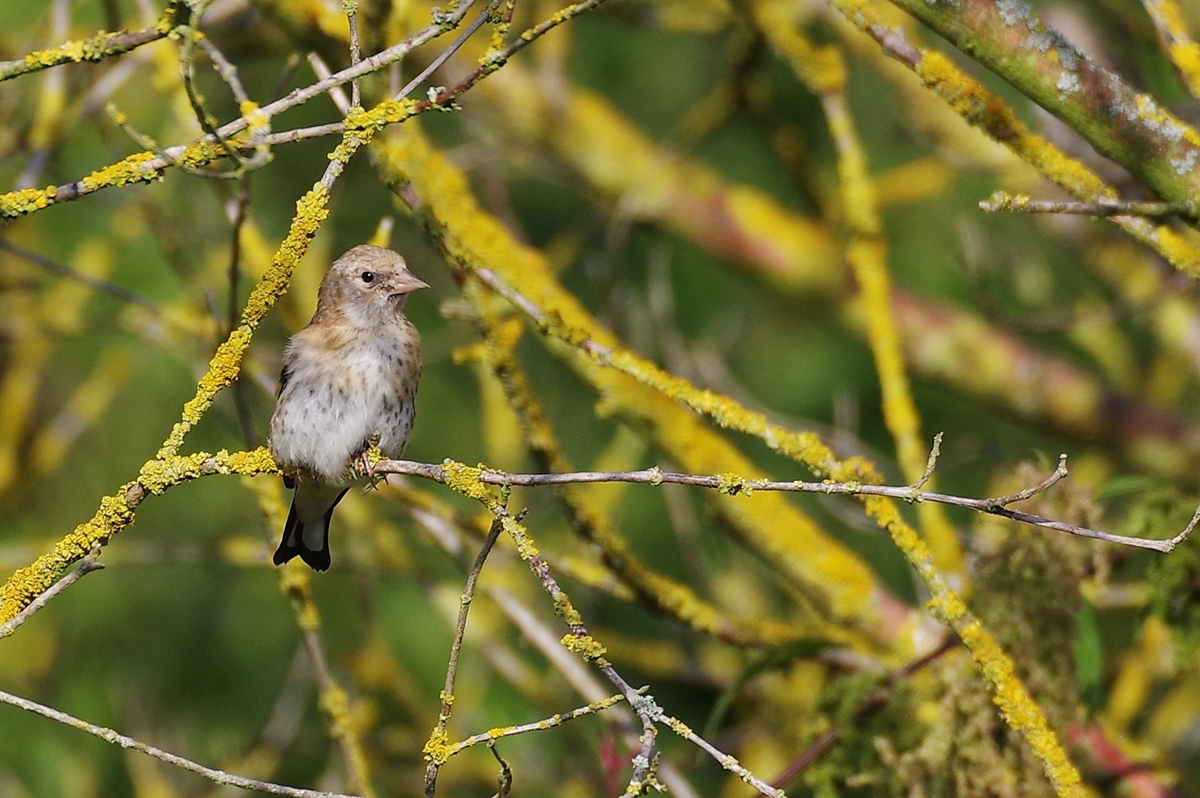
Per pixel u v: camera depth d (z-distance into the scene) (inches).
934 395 569.3
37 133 415.5
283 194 565.6
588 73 597.3
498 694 503.8
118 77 425.4
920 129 464.1
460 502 570.9
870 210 344.8
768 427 277.6
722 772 522.0
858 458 280.7
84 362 596.7
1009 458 454.3
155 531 565.9
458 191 332.5
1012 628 321.4
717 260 422.0
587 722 482.6
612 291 434.0
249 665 550.6
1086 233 504.4
